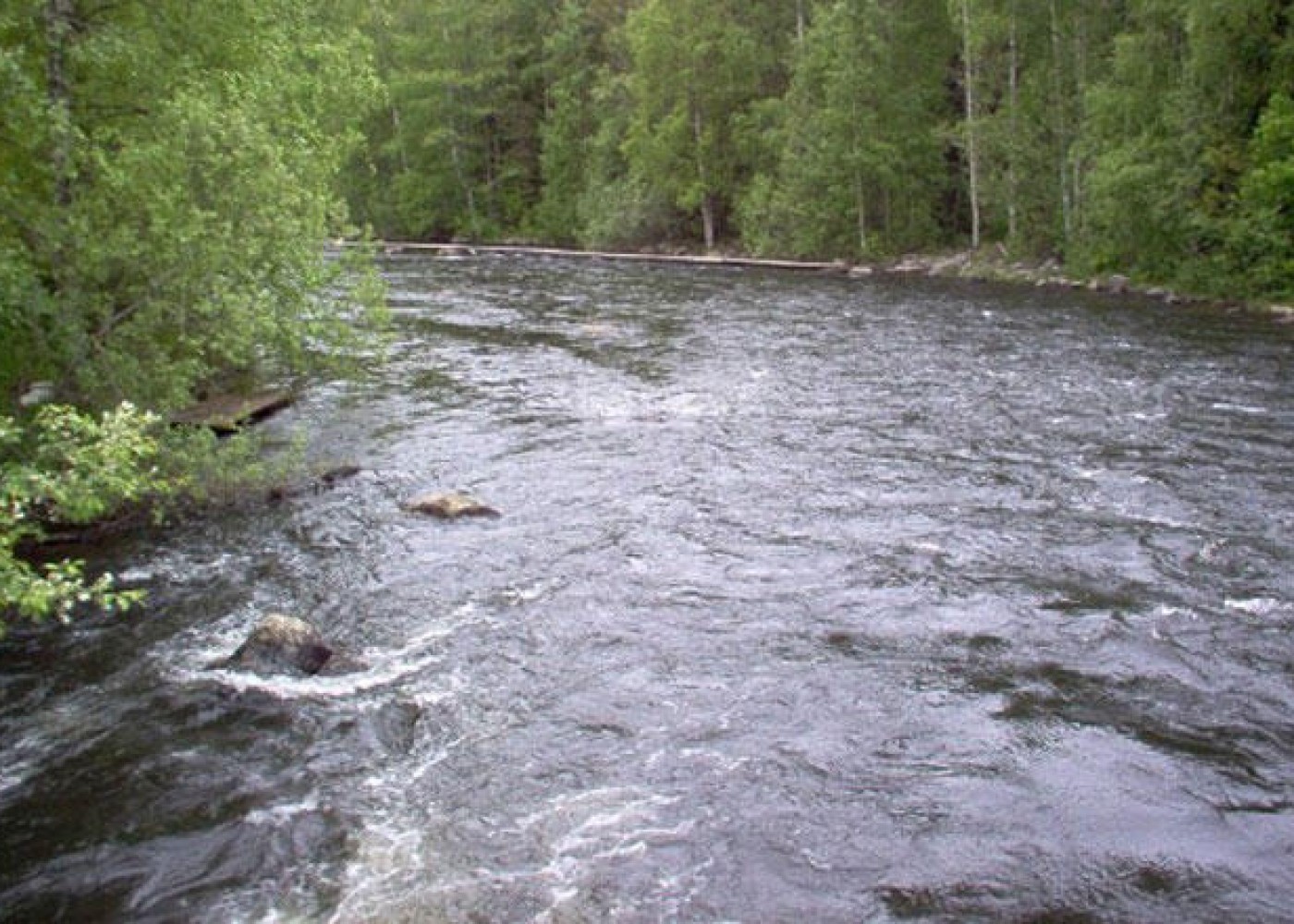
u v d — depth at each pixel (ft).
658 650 33.53
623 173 197.06
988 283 127.65
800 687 31.01
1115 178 106.32
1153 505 45.78
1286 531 42.39
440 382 74.02
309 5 70.64
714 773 26.81
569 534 44.14
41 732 29.32
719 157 180.96
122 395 42.63
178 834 24.82
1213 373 71.41
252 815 25.52
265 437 59.16
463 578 39.81
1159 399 64.64
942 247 151.33
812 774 26.66
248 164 45.11
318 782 26.86
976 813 24.95
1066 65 130.72
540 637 34.68
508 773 27.04
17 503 26.89
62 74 42.88
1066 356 78.84
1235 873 22.68
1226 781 25.95
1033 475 50.42
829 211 153.89
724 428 60.75
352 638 34.83
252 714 30.14
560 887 22.68
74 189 42.86
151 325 43.32
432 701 30.68
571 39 208.23
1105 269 118.62
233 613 36.96
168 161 42.60
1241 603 35.78
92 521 44.29
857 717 29.27
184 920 21.94
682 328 96.63
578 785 26.45
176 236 41.73
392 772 27.22
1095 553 40.47
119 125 46.83
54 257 41.96
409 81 213.05
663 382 73.56
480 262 170.40
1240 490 47.60
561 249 202.28
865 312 103.55
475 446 57.62
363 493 49.80
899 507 46.37
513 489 50.39
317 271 50.60
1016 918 21.43
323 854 24.00
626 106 193.77
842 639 33.99
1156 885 22.36
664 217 185.26
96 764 27.73
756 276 141.08
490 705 30.42
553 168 210.38
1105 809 24.98
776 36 182.09
